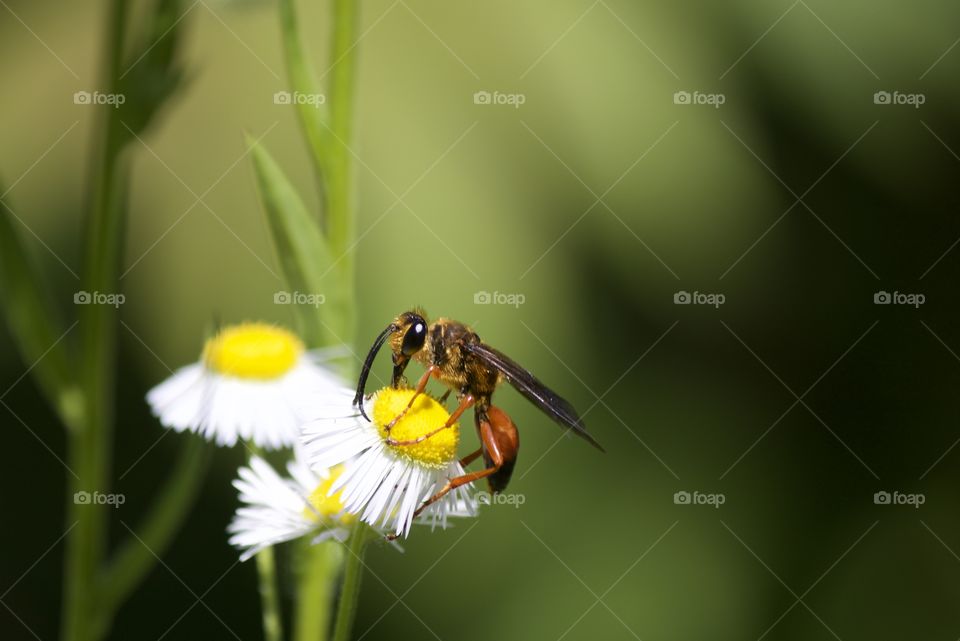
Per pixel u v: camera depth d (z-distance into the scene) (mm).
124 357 346
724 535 373
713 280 365
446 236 348
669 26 356
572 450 367
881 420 380
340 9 319
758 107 359
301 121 318
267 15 348
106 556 352
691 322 366
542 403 314
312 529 299
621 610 365
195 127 345
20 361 354
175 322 344
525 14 354
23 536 355
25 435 355
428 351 313
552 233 354
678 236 359
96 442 318
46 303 317
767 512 375
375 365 347
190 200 344
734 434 375
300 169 345
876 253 375
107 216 317
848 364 378
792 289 373
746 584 372
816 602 375
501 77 352
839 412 378
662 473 370
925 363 378
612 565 366
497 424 316
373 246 347
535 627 361
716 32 357
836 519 377
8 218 315
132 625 354
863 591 376
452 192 349
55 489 356
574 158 353
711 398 373
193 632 354
